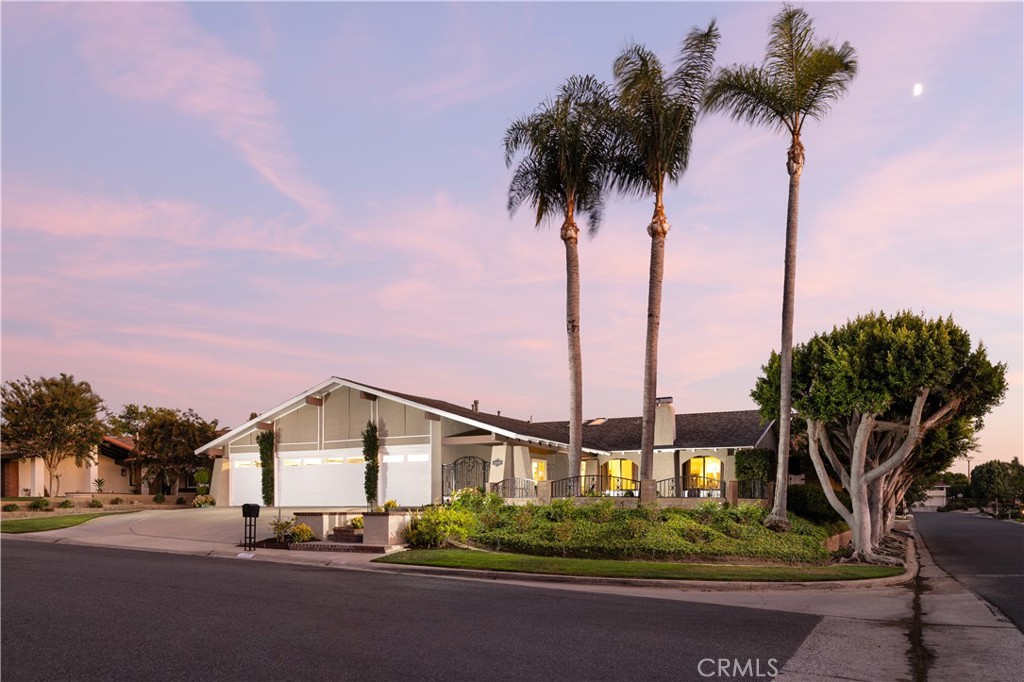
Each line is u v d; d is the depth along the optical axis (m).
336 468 39.22
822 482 26.27
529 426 43.22
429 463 36.41
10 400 41.78
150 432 47.34
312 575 17.58
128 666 9.06
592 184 33.81
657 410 41.44
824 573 19.64
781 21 27.31
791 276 26.88
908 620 13.83
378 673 8.98
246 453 42.38
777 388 27.81
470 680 8.80
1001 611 15.16
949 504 111.50
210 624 11.46
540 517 26.53
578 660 9.83
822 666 10.00
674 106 30.83
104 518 32.97
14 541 25.36
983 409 26.02
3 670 8.88
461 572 18.81
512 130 33.75
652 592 16.44
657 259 30.67
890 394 24.06
